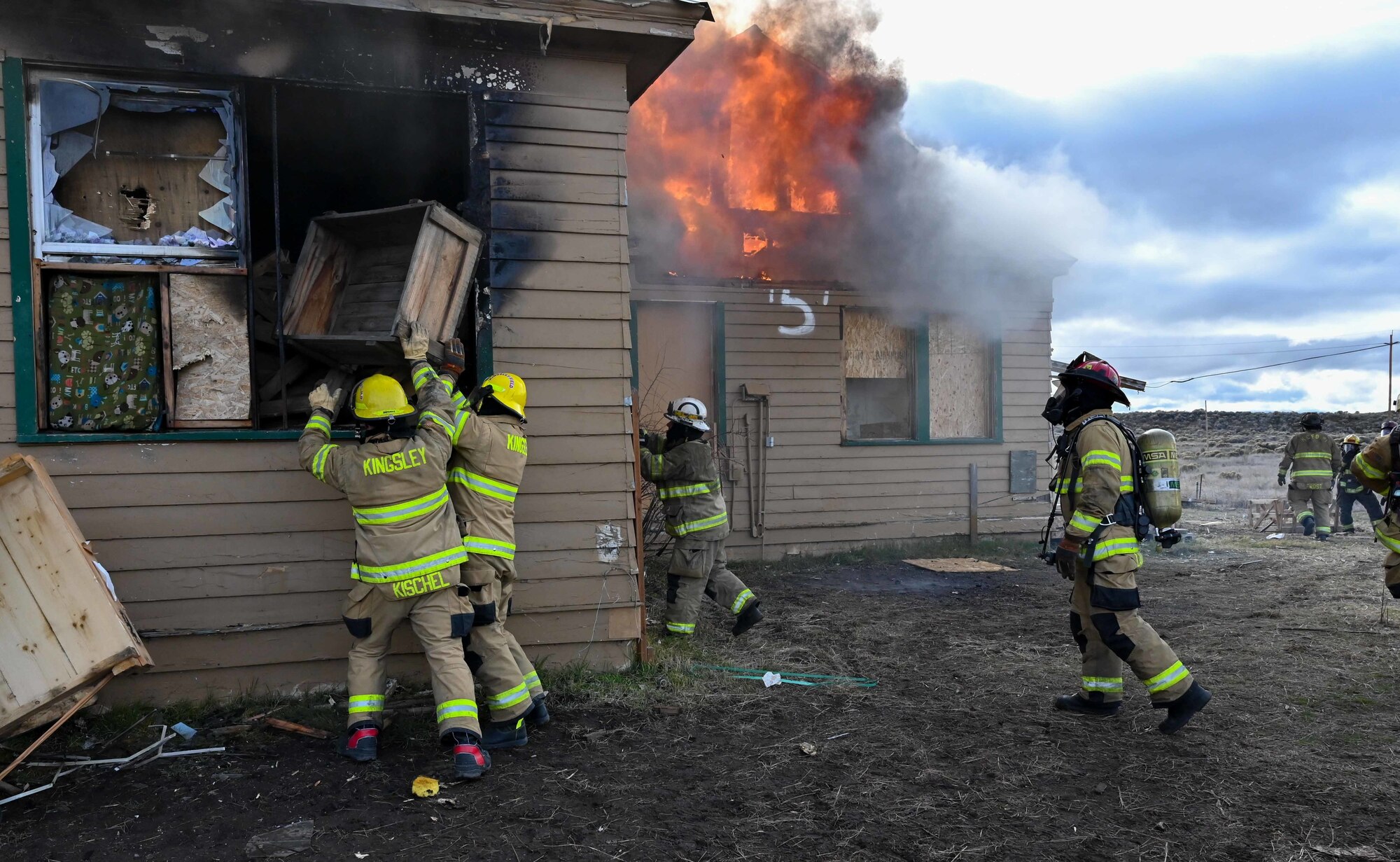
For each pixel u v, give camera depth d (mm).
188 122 4496
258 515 4469
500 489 4117
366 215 4566
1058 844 3146
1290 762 3920
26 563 3479
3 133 4105
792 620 6859
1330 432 38750
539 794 3514
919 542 10516
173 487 4344
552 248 4918
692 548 5816
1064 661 5652
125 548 4273
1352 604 7285
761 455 9828
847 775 3762
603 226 5020
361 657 3865
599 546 5023
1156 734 4277
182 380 4473
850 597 7828
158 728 4117
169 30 4309
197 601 4379
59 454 4180
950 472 10703
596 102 5004
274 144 4578
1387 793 3582
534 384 4883
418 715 4305
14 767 3391
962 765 3893
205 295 4508
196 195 4512
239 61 4414
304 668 4547
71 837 3117
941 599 7734
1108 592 4199
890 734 4266
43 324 4258
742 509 9773
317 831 3164
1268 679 5188
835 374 10188
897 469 10453
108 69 4246
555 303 4918
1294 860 3027
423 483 3674
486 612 3973
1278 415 46625
